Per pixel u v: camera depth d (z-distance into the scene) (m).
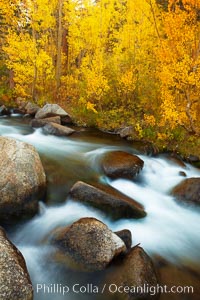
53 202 5.94
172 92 10.60
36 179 5.73
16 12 14.68
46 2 14.68
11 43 14.05
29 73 15.08
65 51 19.77
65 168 7.38
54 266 4.31
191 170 8.85
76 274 4.15
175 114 9.08
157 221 6.05
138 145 10.77
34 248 4.73
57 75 16.41
